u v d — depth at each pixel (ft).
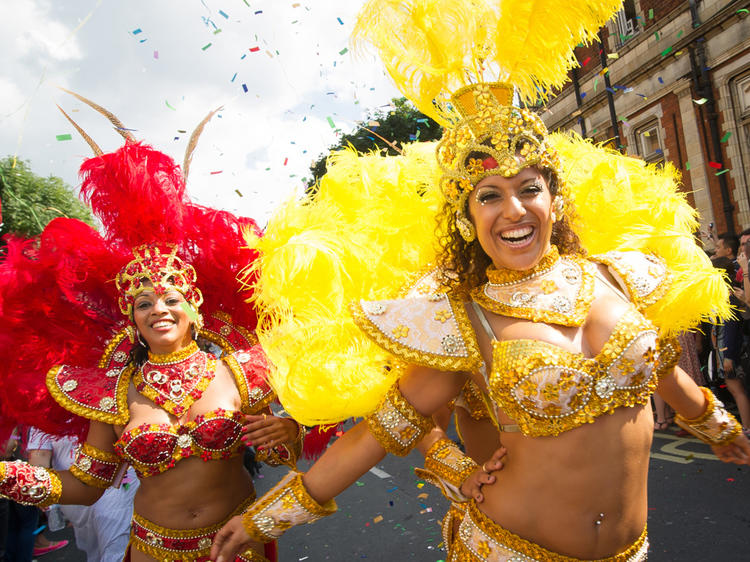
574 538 4.54
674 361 5.54
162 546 6.93
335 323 5.99
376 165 7.07
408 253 6.79
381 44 5.89
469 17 5.81
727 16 40.27
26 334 7.89
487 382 5.02
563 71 5.98
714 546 10.29
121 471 7.53
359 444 5.26
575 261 5.43
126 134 8.20
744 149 41.52
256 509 5.39
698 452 15.57
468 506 5.26
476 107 5.26
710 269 5.68
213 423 7.06
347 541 13.14
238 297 8.62
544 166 5.13
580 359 4.58
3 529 10.81
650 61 46.14
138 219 7.73
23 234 8.75
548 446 4.62
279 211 6.48
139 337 7.70
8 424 7.73
